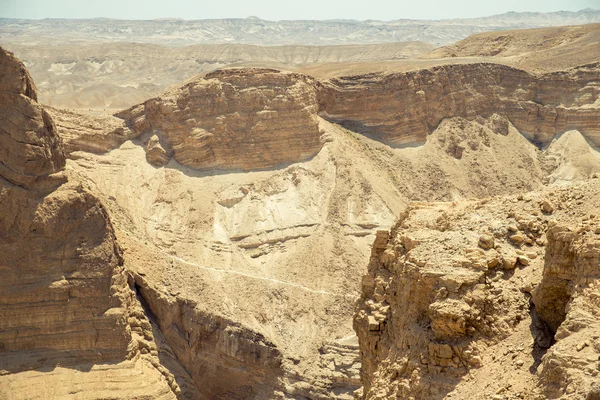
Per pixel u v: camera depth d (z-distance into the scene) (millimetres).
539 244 28375
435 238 29500
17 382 60344
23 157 63250
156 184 100000
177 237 93938
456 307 26250
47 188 64250
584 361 21734
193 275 85000
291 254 95625
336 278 92562
